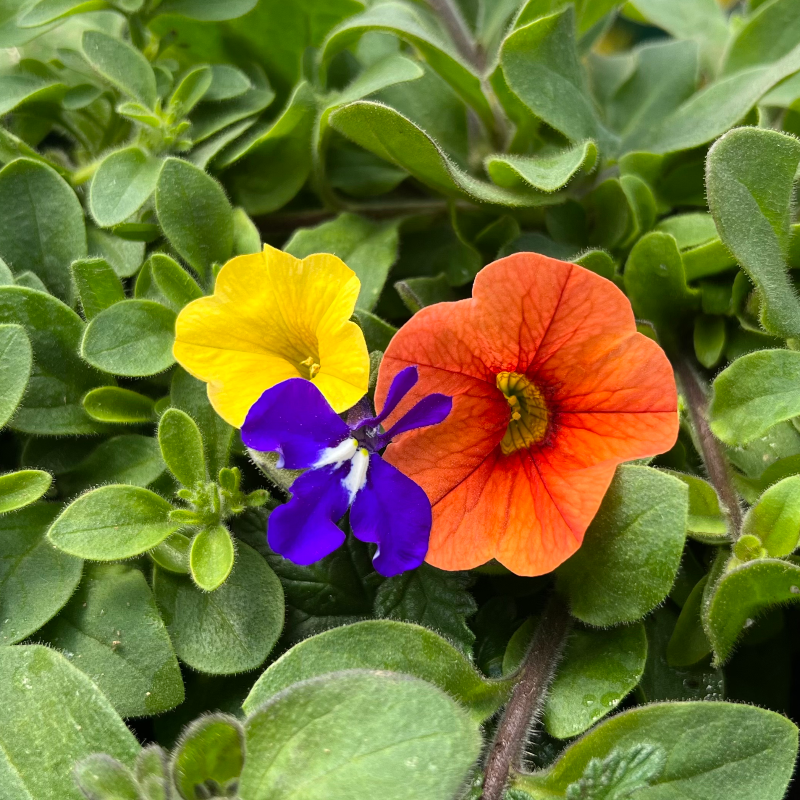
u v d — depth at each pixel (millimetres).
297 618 270
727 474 271
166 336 273
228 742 233
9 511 263
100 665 258
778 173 266
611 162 302
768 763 245
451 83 299
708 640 263
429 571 270
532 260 248
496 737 256
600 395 252
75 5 292
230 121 299
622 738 250
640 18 371
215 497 260
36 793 245
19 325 265
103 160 285
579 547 251
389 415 252
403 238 306
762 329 280
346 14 306
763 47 314
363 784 234
